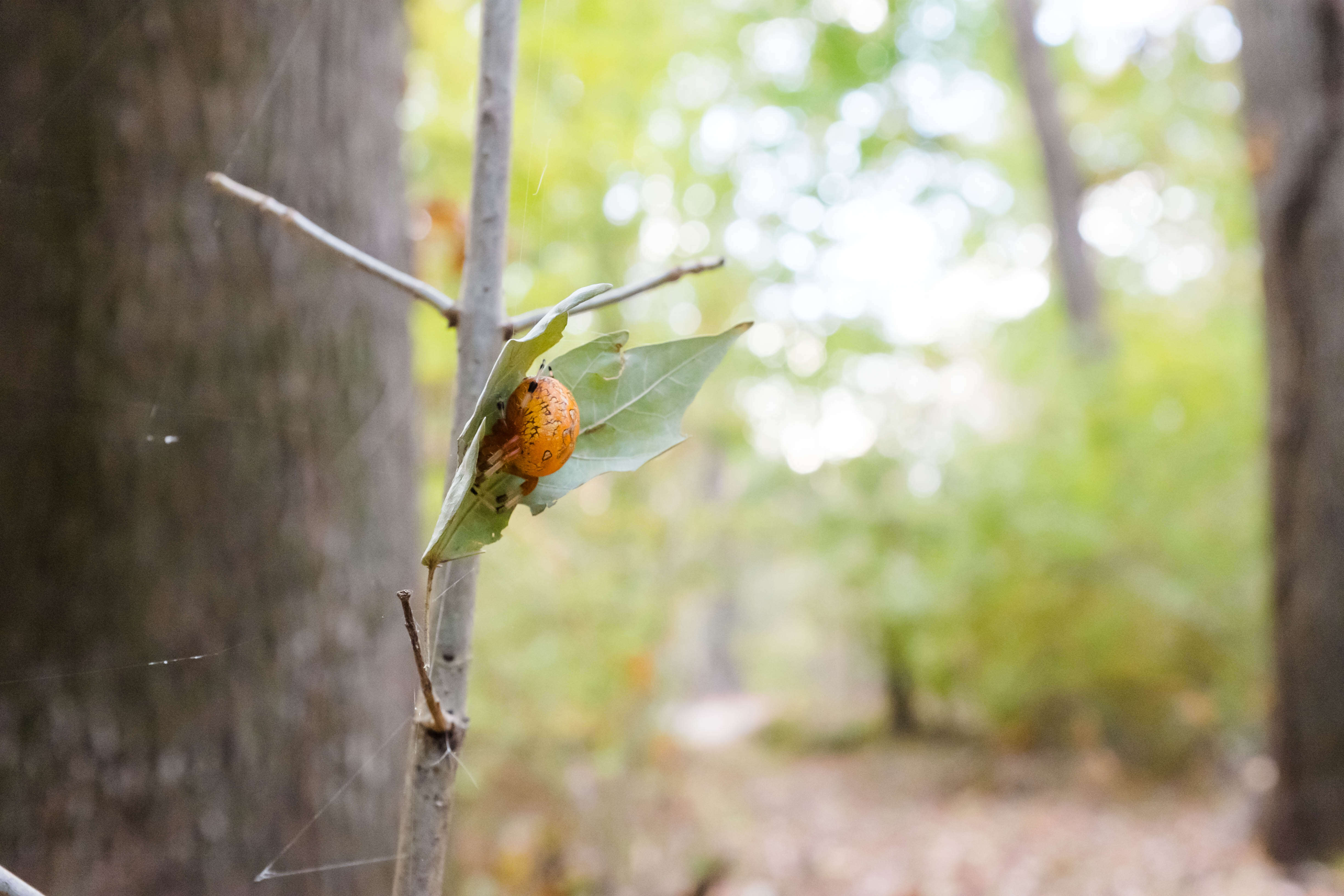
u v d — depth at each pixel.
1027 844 5.75
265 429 2.11
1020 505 8.20
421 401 4.30
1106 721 7.70
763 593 21.55
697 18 8.48
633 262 8.41
